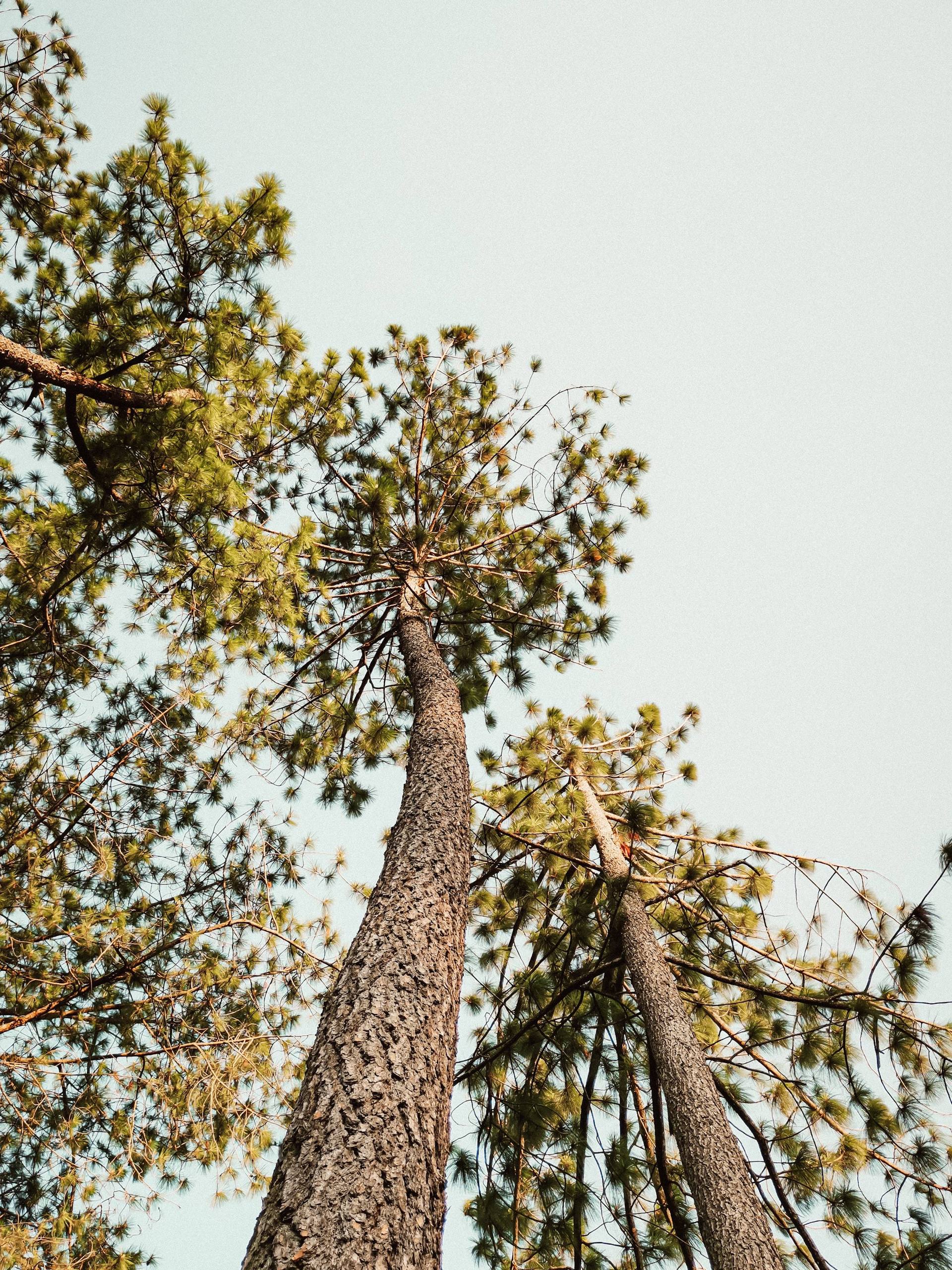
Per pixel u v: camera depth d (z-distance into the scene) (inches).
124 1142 194.1
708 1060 206.1
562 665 309.9
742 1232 132.7
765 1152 185.5
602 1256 183.9
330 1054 98.7
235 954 222.4
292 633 218.2
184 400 163.9
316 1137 85.3
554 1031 202.8
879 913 211.2
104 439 161.2
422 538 300.2
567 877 251.8
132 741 211.8
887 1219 172.6
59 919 195.2
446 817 161.9
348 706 283.9
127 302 167.3
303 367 218.4
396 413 317.1
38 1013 184.2
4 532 180.4
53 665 211.3
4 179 193.0
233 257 173.2
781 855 230.8
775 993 189.9
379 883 143.2
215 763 247.0
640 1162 184.9
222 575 185.0
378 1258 72.4
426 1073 99.7
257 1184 190.9
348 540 290.0
